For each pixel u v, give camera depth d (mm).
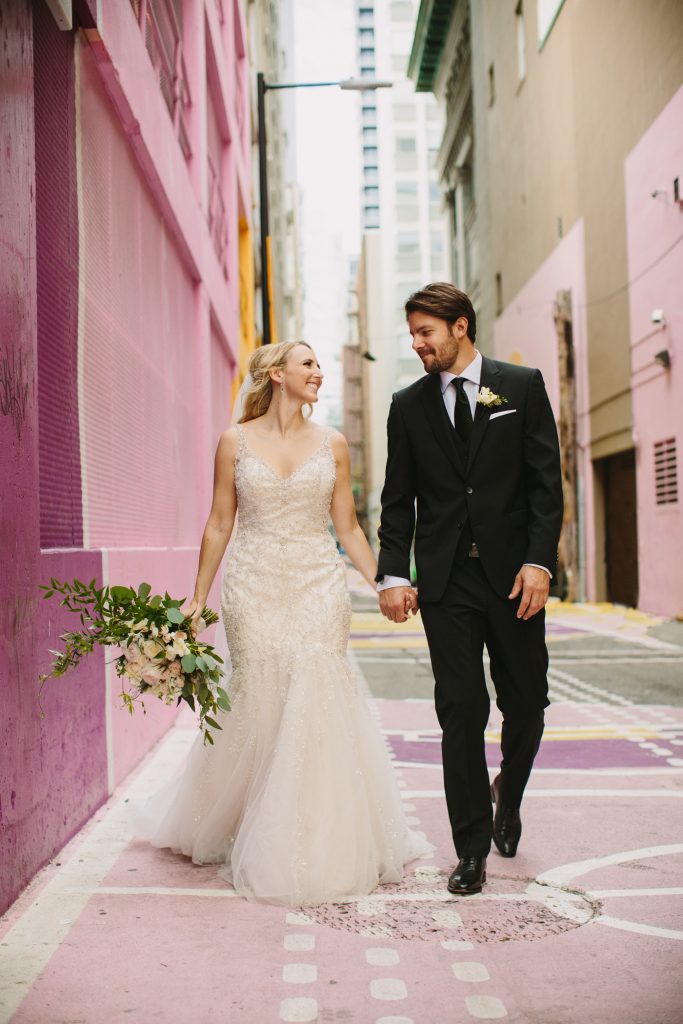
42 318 3998
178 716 7195
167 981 2479
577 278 19688
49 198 4184
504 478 3287
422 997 2371
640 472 16375
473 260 33812
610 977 2477
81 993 2402
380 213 80125
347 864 3195
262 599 3578
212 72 12234
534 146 22844
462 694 3234
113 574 4758
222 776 3576
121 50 5449
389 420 3494
